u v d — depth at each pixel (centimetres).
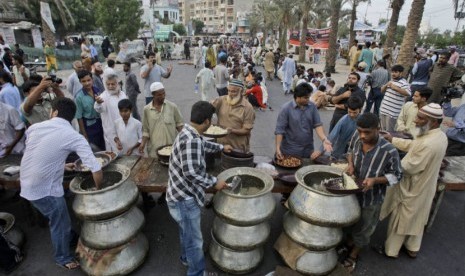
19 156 411
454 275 338
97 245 296
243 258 319
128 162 386
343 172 314
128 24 2864
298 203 298
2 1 1780
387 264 351
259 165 360
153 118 422
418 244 352
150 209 447
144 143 433
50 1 2606
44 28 1639
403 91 583
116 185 289
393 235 348
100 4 2767
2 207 445
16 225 373
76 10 3244
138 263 326
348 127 418
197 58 2219
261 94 1052
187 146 249
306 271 314
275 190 332
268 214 295
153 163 383
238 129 412
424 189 319
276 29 4891
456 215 453
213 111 267
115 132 461
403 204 330
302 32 2769
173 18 8800
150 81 791
